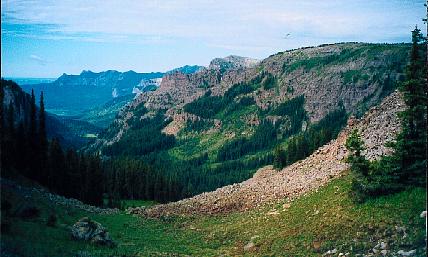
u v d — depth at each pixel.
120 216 64.12
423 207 32.88
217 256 39.38
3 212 40.72
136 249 41.38
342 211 38.12
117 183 159.00
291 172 65.81
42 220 44.22
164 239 49.06
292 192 54.06
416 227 31.02
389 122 53.72
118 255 37.16
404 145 36.53
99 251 37.69
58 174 102.19
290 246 36.56
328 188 46.47
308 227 38.72
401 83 37.69
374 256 29.42
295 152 121.75
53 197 70.25
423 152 35.97
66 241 38.91
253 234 44.25
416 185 36.19
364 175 38.88
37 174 96.44
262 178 74.62
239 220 52.16
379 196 37.44
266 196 58.09
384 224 33.16
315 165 62.16
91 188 110.94
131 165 180.62
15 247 31.77
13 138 90.06
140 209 68.75
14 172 77.88
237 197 62.50
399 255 28.25
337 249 32.62
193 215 60.09
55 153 103.56
